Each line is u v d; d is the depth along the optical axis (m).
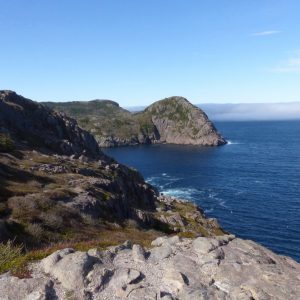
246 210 95.12
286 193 112.00
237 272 15.73
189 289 14.31
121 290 14.26
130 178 77.88
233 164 172.00
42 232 28.33
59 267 15.16
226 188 122.06
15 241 25.33
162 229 51.22
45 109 102.06
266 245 71.06
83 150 97.31
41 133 86.56
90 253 16.98
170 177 145.12
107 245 20.25
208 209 97.31
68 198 38.91
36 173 47.31
